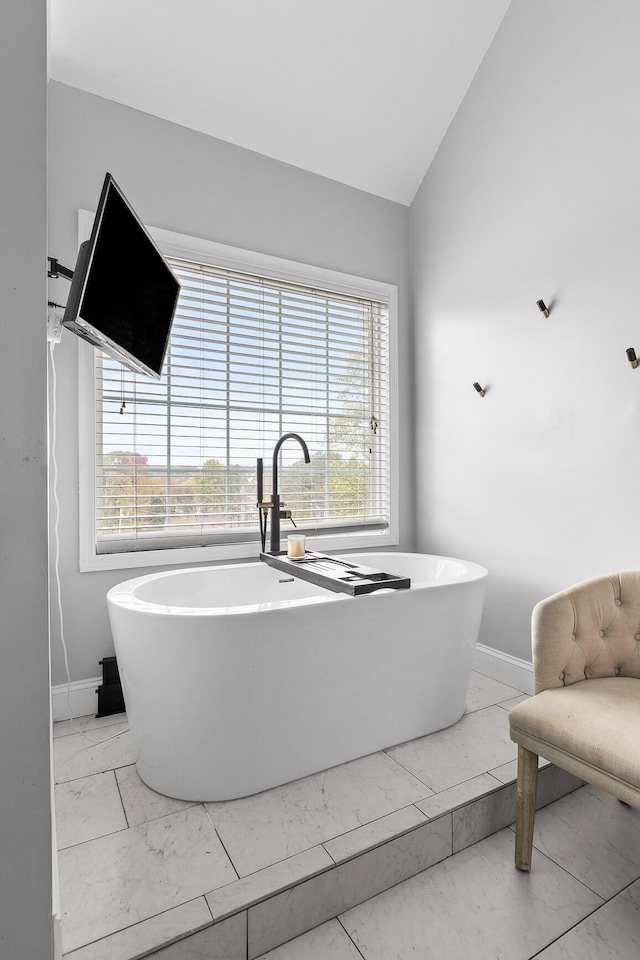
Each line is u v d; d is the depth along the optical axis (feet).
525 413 7.47
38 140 2.08
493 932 3.88
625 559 6.20
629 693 4.60
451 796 4.91
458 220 8.64
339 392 9.21
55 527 6.66
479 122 8.20
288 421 8.69
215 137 7.85
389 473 9.53
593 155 6.50
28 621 2.04
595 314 6.51
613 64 6.25
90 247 4.22
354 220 9.17
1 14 2.04
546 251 7.13
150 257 5.49
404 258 9.75
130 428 7.32
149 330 5.91
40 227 2.07
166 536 7.59
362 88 7.93
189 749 4.89
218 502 8.00
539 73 7.18
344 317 9.23
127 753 5.83
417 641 5.92
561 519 6.96
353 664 5.49
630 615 5.21
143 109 7.27
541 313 7.20
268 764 5.08
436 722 6.19
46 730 2.05
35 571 2.05
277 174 8.41
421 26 7.48
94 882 3.92
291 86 7.61
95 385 7.04
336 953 3.74
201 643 4.73
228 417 8.11
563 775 5.54
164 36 6.69
